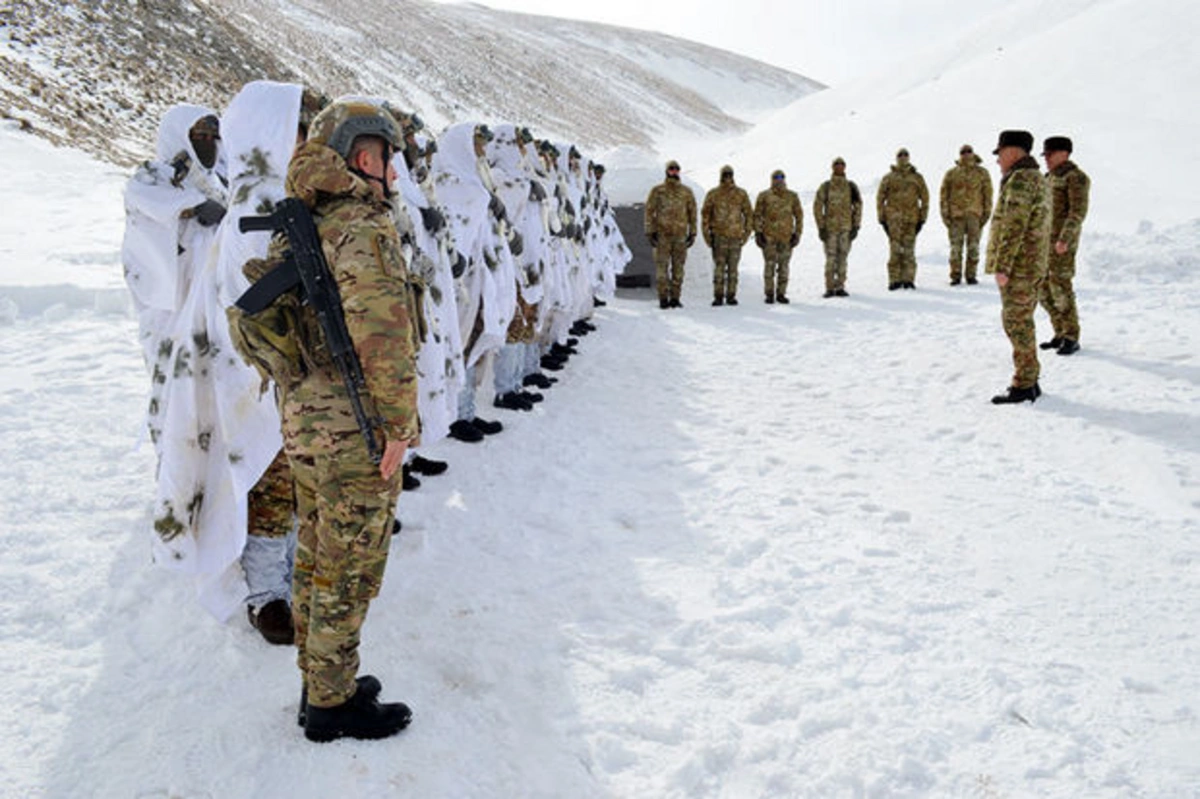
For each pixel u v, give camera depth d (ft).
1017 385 19.56
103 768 7.71
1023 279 19.06
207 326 9.88
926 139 73.61
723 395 22.17
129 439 15.58
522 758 8.11
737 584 11.45
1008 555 12.14
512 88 244.63
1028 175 18.65
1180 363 21.36
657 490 15.31
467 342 18.02
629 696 9.07
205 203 11.05
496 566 12.24
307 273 7.44
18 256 28.12
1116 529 12.91
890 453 16.92
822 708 8.67
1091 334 25.34
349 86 168.55
